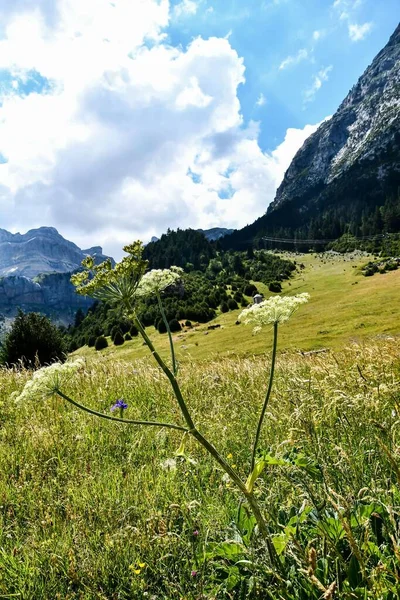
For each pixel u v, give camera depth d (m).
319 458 3.38
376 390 4.71
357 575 2.13
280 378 8.11
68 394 8.02
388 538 2.43
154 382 8.65
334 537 2.34
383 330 54.78
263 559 2.32
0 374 10.80
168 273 2.75
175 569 2.77
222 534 2.88
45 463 4.68
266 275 185.25
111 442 5.41
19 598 2.66
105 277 2.46
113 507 3.57
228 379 8.38
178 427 2.34
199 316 131.75
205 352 65.25
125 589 2.69
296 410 4.28
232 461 4.32
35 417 6.53
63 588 2.75
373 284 116.69
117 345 111.88
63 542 3.17
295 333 66.56
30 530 3.42
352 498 2.61
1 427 6.43
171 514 3.30
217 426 5.34
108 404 7.45
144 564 2.76
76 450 5.15
